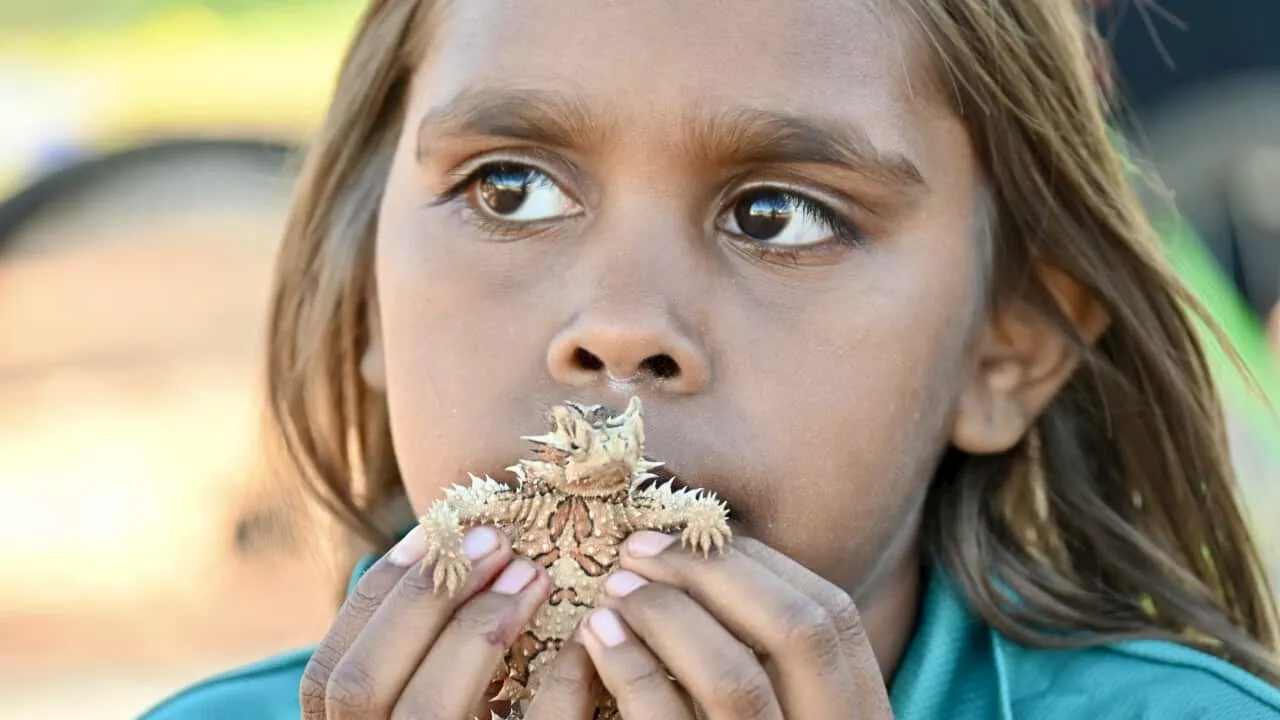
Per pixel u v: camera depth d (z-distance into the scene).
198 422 7.60
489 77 2.39
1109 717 2.67
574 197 2.43
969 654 2.87
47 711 6.50
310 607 7.29
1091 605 3.05
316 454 3.35
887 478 2.46
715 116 2.30
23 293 7.36
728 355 2.32
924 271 2.49
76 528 7.44
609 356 2.27
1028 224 2.81
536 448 2.30
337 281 3.15
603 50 2.33
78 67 7.23
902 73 2.48
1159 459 3.15
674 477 2.28
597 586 2.27
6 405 7.51
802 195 2.40
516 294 2.41
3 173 7.16
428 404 2.46
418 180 2.59
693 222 2.36
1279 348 6.10
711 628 2.15
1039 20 2.88
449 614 2.24
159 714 3.15
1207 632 3.12
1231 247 6.39
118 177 7.24
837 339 2.38
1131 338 3.05
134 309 7.48
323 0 7.21
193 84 7.19
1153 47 6.32
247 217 7.37
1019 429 2.87
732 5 2.35
